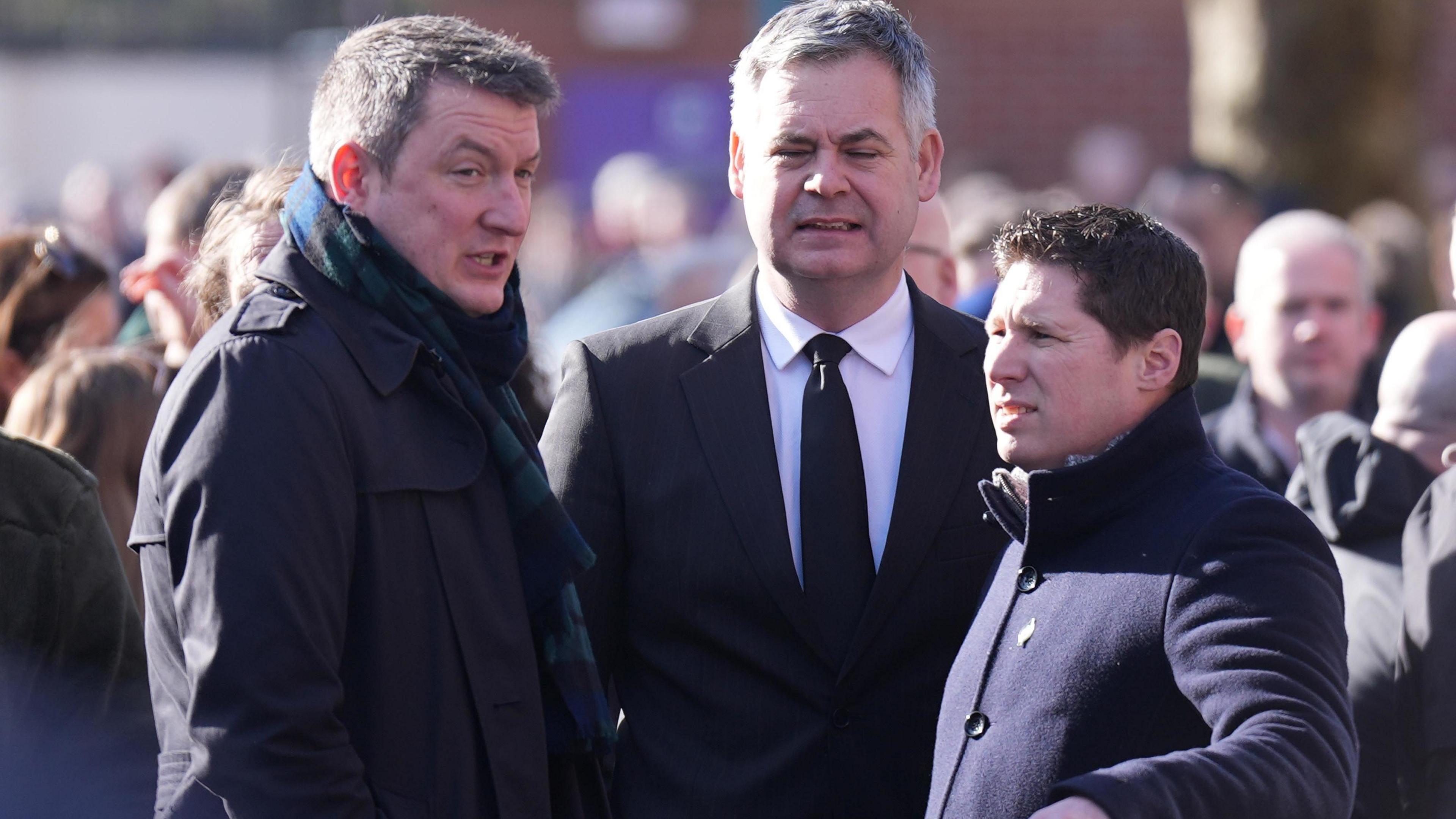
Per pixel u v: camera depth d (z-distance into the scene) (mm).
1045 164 52000
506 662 8562
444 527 8445
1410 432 11328
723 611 10117
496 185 8484
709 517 10141
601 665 10359
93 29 64875
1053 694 8156
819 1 10148
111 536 9406
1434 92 50594
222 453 7816
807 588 10055
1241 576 7723
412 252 8438
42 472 9000
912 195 10195
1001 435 8781
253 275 9922
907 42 10117
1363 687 10734
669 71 54906
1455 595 9539
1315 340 14367
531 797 8531
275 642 7648
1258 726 7172
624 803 10180
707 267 32031
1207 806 6836
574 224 48250
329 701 7801
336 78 8547
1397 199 33750
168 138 60406
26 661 8695
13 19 64562
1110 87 51625
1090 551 8453
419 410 8539
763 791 9859
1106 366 8461
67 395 12156
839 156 9883
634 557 10312
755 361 10539
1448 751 9367
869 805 9922
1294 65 33312
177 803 7938
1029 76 51688
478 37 8562
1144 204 24906
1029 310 8523
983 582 10211
